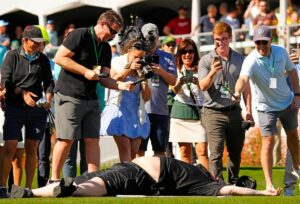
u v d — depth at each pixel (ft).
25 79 96.43
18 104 96.07
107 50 92.58
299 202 79.92
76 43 90.48
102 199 79.56
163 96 104.58
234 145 101.65
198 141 107.14
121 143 98.73
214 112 100.53
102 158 146.10
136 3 189.37
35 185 114.11
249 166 141.59
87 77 89.45
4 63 96.53
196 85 106.32
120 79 98.02
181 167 85.81
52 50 176.76
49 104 96.68
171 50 118.21
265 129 98.78
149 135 105.09
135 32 99.91
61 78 91.30
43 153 108.78
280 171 128.98
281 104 99.25
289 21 168.25
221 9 173.68
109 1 182.29
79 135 91.40
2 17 201.26
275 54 98.63
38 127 97.30
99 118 92.73
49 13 187.01
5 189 90.53
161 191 85.20
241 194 85.56
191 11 188.34
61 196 82.28
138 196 83.10
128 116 98.94
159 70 101.35
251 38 165.99
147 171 85.20
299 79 109.60
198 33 171.22
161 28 189.47
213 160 100.53
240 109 101.14
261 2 166.91
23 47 96.99
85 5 185.47
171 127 108.37
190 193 85.92
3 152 95.96
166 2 189.37
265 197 82.74
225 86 100.53
